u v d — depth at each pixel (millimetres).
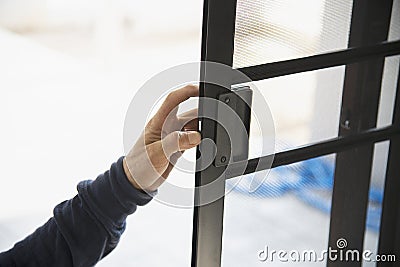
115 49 3979
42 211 3074
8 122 3479
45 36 3809
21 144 3395
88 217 1179
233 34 1135
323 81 1359
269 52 1232
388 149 1521
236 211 1275
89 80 3785
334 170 1436
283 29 1247
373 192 1526
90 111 3635
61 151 3400
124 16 4016
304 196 1397
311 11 1292
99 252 1187
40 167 3287
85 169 3305
